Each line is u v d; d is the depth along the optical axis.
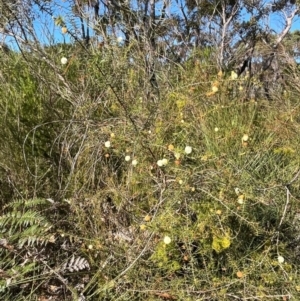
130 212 2.08
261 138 2.84
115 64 2.56
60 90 2.69
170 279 1.88
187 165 1.97
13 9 2.70
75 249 2.02
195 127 2.37
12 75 2.79
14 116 2.52
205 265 1.77
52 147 2.36
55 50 2.92
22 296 1.79
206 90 2.76
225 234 1.77
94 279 1.86
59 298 1.90
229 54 6.02
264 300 1.76
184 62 3.61
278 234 1.89
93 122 2.40
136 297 1.81
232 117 2.82
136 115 2.43
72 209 2.15
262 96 4.12
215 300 1.78
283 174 2.35
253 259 1.85
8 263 1.87
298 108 3.24
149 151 2.16
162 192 1.90
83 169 2.31
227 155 2.18
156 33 3.27
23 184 2.36
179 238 1.83
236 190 1.86
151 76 2.82
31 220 1.96
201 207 1.85
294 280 1.81
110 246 1.98
